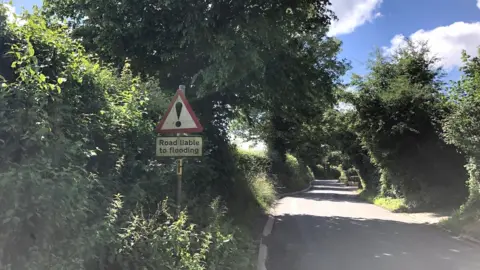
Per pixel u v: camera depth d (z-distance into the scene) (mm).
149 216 5227
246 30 10586
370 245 11172
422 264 8898
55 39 4754
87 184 3855
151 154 6391
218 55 10297
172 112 6051
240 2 10406
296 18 12172
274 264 8781
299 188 46000
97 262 3912
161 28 11508
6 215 2867
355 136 33594
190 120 5992
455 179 20125
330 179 103062
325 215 18984
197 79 11953
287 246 10930
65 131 4383
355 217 18281
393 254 9961
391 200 24500
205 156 9414
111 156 5277
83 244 3412
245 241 8242
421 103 21156
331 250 10414
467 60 13648
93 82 5430
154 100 7637
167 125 6047
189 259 4809
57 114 4102
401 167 22281
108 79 6035
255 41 11148
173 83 12766
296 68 13492
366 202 28125
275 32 11227
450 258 9531
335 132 35438
